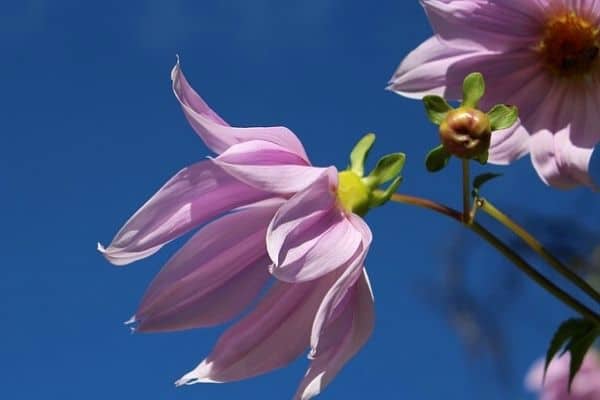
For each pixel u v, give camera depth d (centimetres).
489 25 92
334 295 79
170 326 81
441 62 92
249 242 81
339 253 80
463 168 85
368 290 80
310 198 80
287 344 81
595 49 92
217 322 81
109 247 79
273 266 79
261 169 79
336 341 80
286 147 81
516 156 91
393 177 83
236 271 81
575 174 91
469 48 92
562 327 87
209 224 80
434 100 85
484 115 84
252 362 81
